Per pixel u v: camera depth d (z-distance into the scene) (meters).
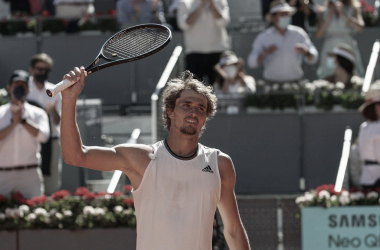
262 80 38.47
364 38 41.56
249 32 41.69
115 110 41.78
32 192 27.42
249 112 33.97
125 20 41.72
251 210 28.03
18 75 27.33
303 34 36.62
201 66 36.75
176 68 34.56
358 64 39.34
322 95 33.72
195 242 13.20
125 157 13.37
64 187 32.12
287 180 33.53
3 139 27.02
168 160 13.34
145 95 41.78
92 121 34.06
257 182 33.56
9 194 26.39
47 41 41.94
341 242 25.94
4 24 42.19
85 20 41.84
